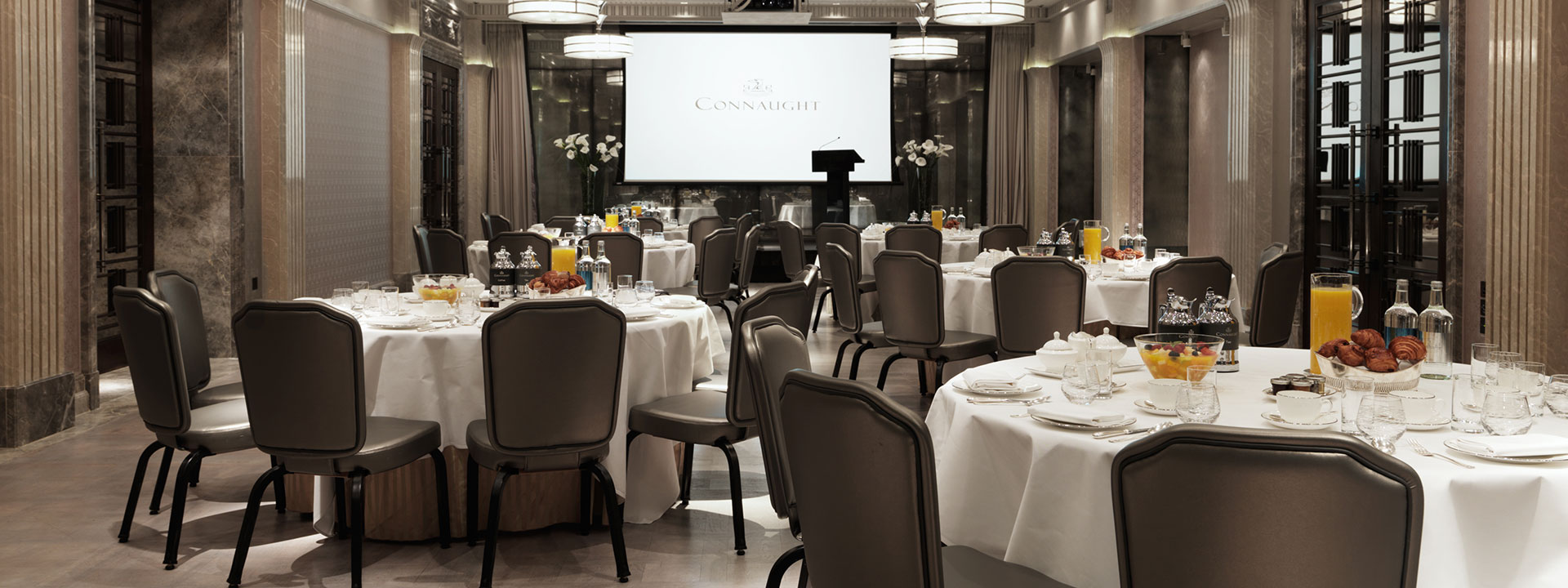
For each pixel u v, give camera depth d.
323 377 3.14
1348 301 2.75
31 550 3.65
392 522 3.72
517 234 7.76
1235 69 8.66
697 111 14.15
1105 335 3.04
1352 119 7.23
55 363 5.37
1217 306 2.99
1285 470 1.54
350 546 3.57
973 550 2.39
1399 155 6.71
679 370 4.10
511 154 13.80
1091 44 12.07
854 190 14.60
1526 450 1.98
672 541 3.78
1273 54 8.29
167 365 3.44
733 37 14.05
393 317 3.92
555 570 3.48
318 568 3.48
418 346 3.62
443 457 3.67
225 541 3.76
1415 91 6.51
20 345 5.10
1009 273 5.18
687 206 14.52
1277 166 8.23
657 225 10.61
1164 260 6.84
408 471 3.70
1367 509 1.52
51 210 5.30
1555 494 1.89
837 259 6.08
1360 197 7.15
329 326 3.10
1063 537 2.17
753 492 4.39
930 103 14.32
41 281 5.23
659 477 4.04
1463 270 5.95
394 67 10.89
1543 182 5.25
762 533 3.87
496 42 13.66
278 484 4.09
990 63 13.89
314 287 8.94
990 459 2.39
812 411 1.97
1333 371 2.52
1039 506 2.21
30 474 4.61
